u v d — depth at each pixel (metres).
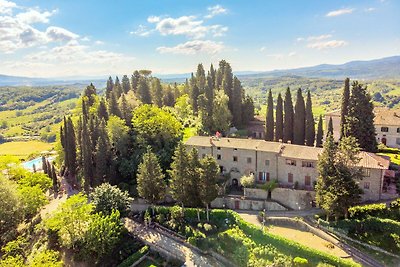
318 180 59.62
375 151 74.75
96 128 91.38
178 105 124.25
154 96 129.75
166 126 88.75
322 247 53.31
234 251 56.25
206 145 77.44
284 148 72.69
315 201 63.06
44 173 89.56
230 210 65.69
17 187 72.38
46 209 77.56
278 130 91.25
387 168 59.81
